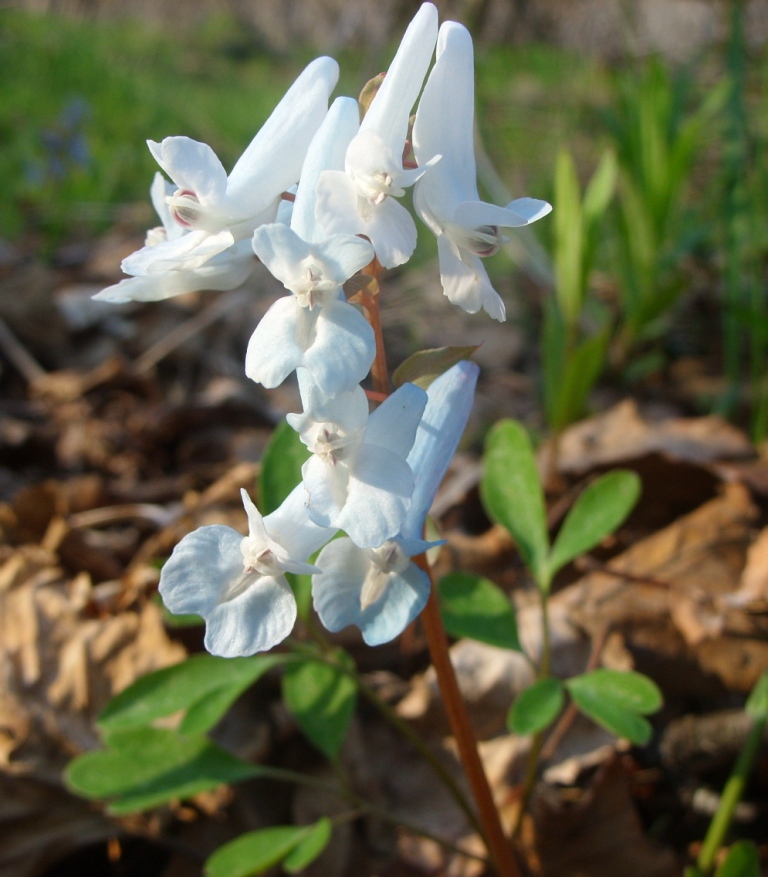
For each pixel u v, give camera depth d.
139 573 0.15
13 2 0.75
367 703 0.14
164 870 0.12
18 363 0.24
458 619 0.11
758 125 0.26
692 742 0.13
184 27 1.01
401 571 0.08
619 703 0.09
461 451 0.21
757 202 0.21
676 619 0.14
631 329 0.23
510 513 0.11
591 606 0.15
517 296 0.29
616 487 0.11
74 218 0.37
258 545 0.07
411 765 0.13
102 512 0.18
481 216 0.07
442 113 0.08
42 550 0.16
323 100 0.08
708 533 0.15
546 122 0.46
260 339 0.07
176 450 0.22
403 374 0.08
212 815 0.12
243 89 0.64
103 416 0.22
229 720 0.13
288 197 0.09
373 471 0.07
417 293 0.29
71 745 0.13
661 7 0.57
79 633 0.13
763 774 0.12
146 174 0.42
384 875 0.12
